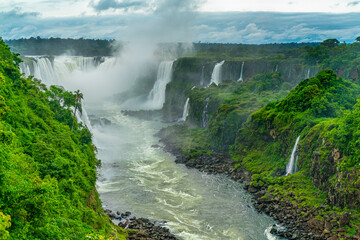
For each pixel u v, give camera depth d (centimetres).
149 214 6812
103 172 9056
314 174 7338
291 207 6800
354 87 9425
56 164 4503
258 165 9069
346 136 6681
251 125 9956
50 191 3036
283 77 14888
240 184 8388
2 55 7638
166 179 8656
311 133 7856
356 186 6000
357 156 6294
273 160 8975
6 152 3375
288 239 5897
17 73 7150
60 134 5994
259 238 5978
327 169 6938
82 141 7431
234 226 6375
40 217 2883
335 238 5606
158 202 7362
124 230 5975
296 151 8250
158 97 18825
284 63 14975
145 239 5738
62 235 3073
